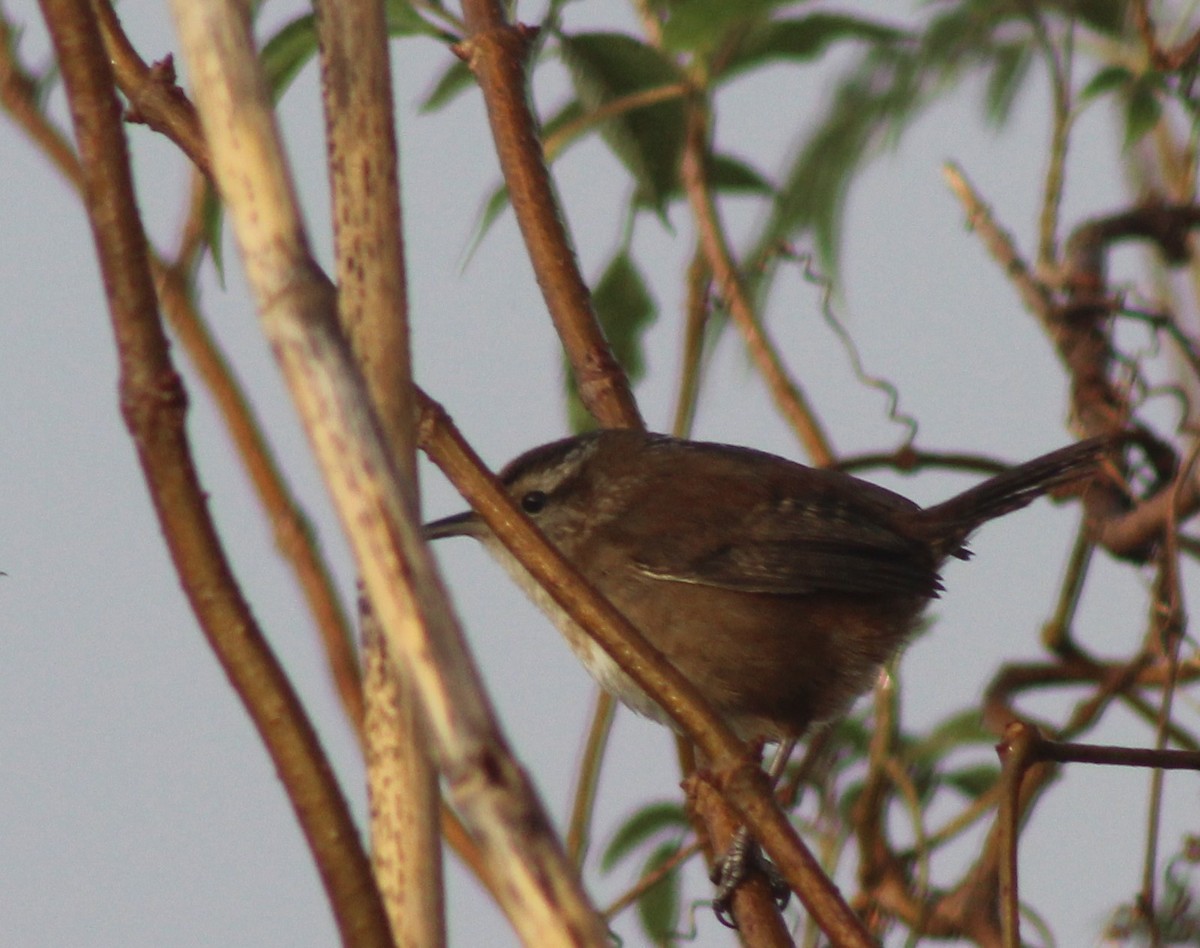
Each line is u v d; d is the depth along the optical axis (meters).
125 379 4.10
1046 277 10.18
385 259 4.52
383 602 3.39
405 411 4.44
